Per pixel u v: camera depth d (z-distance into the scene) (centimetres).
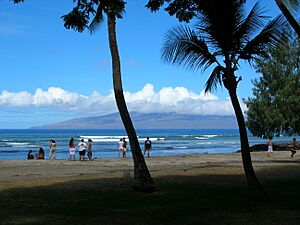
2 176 1953
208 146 8056
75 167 2531
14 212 1012
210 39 1191
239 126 1194
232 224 893
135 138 1372
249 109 4391
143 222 916
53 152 3653
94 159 3391
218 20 1166
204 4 1178
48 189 1400
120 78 1386
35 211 1027
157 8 1267
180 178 1714
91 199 1205
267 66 4256
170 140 11525
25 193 1309
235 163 2806
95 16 1424
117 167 2541
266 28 1164
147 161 3159
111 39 1391
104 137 13862
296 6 1027
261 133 4328
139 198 1226
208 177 1753
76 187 1451
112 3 1199
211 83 1220
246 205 1113
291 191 1358
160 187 1446
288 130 4259
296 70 4125
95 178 1742
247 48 1184
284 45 1213
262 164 2588
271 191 1357
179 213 1011
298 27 1027
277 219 934
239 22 1176
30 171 2250
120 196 1259
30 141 10238
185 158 3566
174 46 1202
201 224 896
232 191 1363
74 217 962
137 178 1353
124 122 1372
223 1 1159
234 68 1179
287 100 4078
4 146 7838
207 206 1101
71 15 1212
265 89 4338
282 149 5475
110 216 977
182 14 1270
